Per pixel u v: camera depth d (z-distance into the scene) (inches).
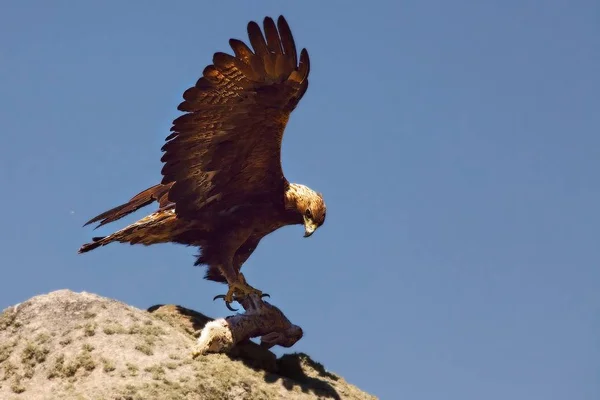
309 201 744.3
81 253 740.7
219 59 684.1
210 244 752.3
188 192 731.4
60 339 666.8
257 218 750.5
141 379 636.1
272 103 703.1
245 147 722.2
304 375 736.3
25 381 644.1
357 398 732.7
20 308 690.2
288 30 681.0
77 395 615.2
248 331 713.6
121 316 690.2
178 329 716.7
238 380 665.6
